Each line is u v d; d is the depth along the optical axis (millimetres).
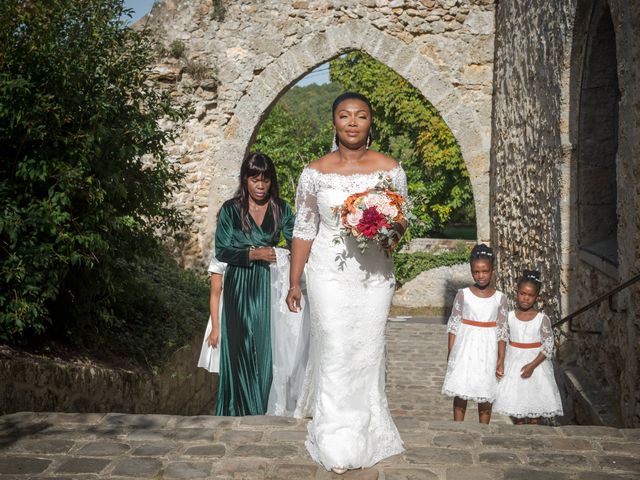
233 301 3697
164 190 6043
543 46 7207
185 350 6914
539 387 4707
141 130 5395
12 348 4629
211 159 11000
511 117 9141
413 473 2623
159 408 6223
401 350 10234
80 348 5473
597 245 5980
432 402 7309
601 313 5430
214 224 10992
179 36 10812
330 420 2697
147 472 2629
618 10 4363
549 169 6938
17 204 4609
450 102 10789
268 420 3211
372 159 2807
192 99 10898
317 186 2770
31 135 4500
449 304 17656
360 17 10758
